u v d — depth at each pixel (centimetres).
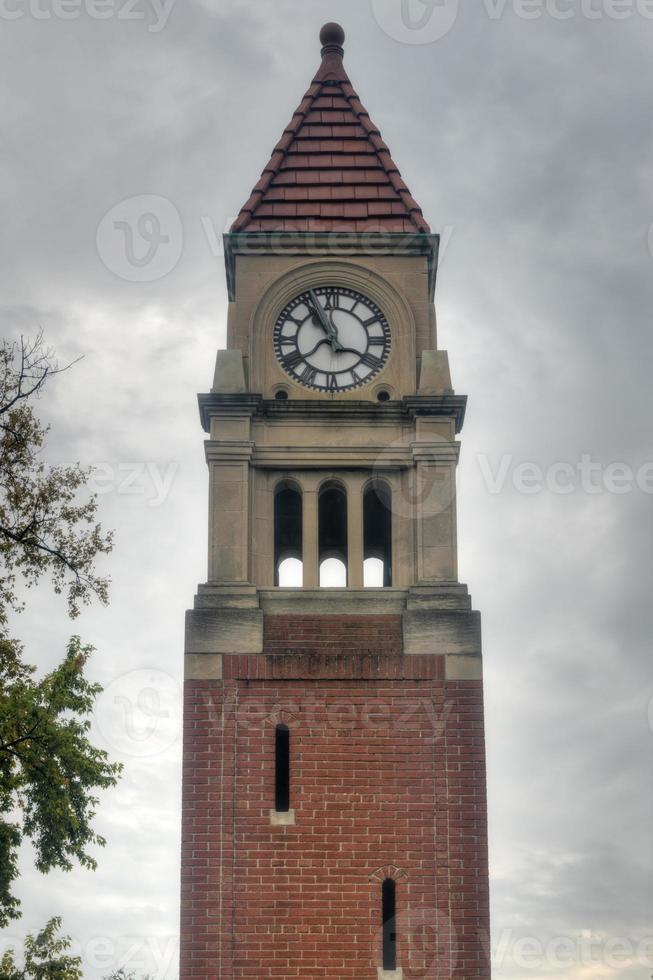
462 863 4466
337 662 4634
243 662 4631
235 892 4431
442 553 4756
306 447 4856
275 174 5244
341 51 5525
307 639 4675
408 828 4494
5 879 4475
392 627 4697
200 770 4534
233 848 4466
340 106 5400
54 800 4475
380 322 5041
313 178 5241
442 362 4966
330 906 4422
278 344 5012
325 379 4978
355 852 4472
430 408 4884
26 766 4459
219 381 4909
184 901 4422
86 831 4591
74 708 4644
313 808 4503
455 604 4694
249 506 4809
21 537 4447
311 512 4834
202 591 4694
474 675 4631
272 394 4962
